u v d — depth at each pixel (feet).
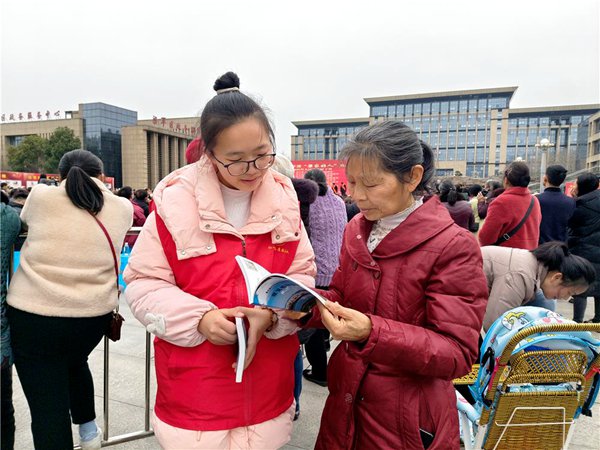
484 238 12.05
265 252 3.80
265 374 3.78
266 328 3.61
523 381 4.75
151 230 3.75
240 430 3.72
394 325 3.25
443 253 3.42
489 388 4.83
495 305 6.56
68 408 5.45
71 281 5.20
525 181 11.51
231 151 3.35
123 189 22.20
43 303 5.04
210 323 3.30
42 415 5.20
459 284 3.37
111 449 6.95
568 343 4.81
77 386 6.29
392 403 3.55
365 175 3.43
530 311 5.01
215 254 3.59
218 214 3.61
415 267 3.49
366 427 3.69
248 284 2.98
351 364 3.81
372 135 3.40
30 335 5.08
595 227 12.98
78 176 5.42
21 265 5.21
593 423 7.81
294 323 3.78
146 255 3.71
